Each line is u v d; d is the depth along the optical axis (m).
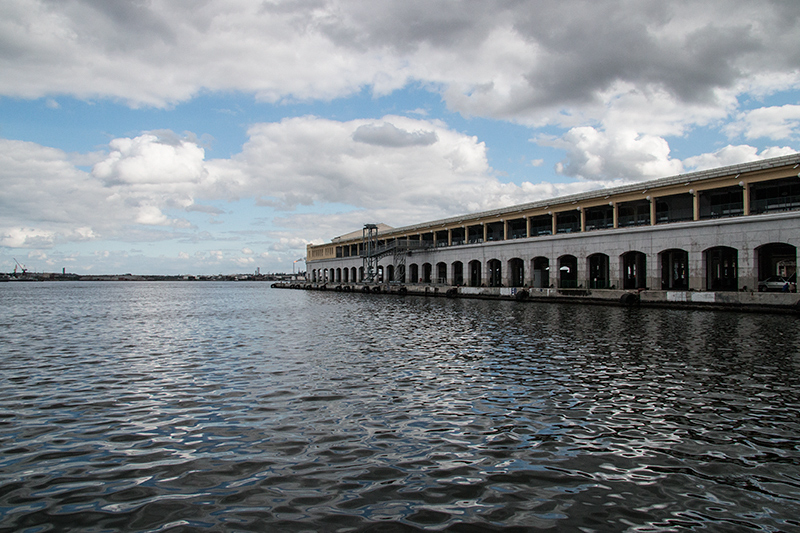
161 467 8.20
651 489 7.43
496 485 7.53
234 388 13.59
